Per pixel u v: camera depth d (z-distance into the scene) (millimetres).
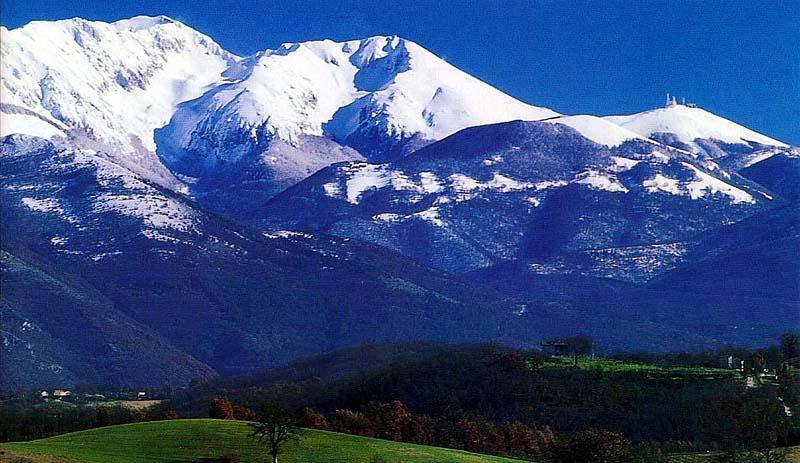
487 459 146375
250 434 149375
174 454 140500
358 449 145875
